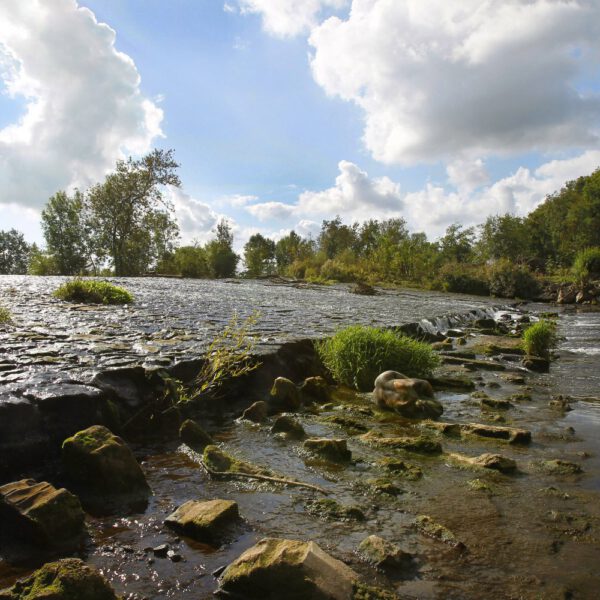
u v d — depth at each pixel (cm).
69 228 5038
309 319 1221
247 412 534
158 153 5072
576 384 795
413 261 4825
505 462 415
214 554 268
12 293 1502
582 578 257
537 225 6725
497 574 259
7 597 212
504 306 2602
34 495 286
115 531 290
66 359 568
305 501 338
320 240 8562
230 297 1919
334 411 588
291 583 226
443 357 973
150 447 436
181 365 570
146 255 5525
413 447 455
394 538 293
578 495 364
